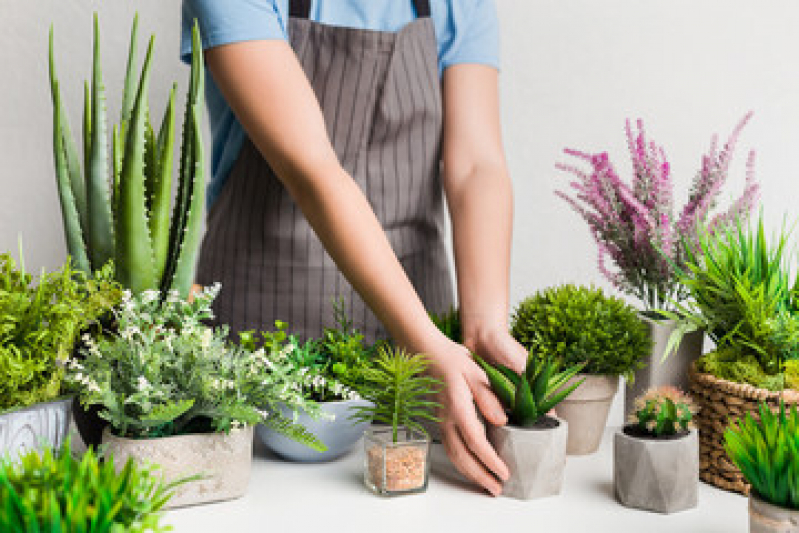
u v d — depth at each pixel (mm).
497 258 1124
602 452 980
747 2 2037
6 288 735
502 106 2154
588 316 939
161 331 793
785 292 951
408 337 913
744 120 1015
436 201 1417
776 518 639
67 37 2209
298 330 1302
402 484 812
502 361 969
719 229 1013
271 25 1057
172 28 2260
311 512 766
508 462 810
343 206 971
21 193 2240
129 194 845
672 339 953
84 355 824
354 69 1264
